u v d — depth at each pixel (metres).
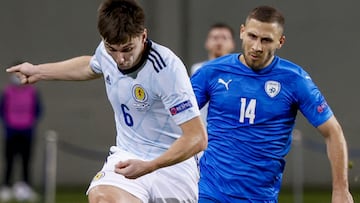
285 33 50.66
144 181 17.12
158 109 16.48
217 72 18.97
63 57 50.44
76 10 50.47
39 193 47.34
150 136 16.91
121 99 16.67
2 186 48.38
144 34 15.49
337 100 50.38
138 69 16.09
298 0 50.69
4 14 50.53
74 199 43.06
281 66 18.69
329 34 50.47
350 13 50.50
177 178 17.42
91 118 50.81
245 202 18.67
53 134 42.50
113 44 15.07
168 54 15.99
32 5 50.56
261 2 50.88
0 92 50.09
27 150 44.16
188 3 50.84
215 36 28.56
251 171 18.62
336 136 18.38
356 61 50.44
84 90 50.81
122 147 17.31
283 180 49.88
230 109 18.75
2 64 50.41
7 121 43.72
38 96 44.53
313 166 50.34
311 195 46.50
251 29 18.34
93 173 50.69
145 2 50.47
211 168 18.84
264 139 18.64
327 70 50.47
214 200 18.69
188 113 15.68
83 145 50.69
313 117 18.50
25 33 50.47
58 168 50.50
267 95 18.59
